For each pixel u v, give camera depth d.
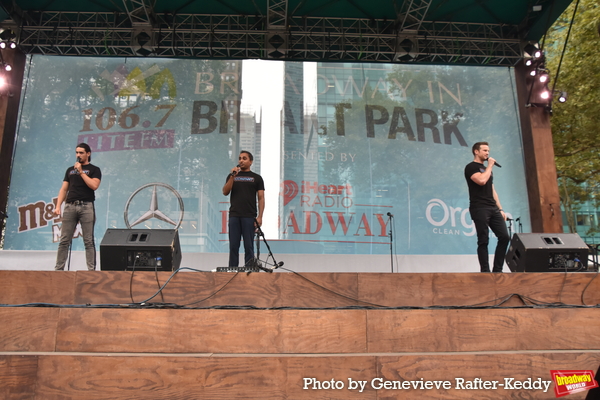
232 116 8.76
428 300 3.85
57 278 3.76
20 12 8.59
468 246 8.51
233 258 5.29
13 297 3.71
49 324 3.22
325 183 8.55
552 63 11.54
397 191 8.62
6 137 8.23
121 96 8.77
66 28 8.59
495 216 5.37
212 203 8.41
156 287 3.78
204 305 3.74
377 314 3.33
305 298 3.78
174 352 3.21
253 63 9.00
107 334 3.22
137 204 8.34
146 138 8.62
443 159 8.83
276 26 8.69
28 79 8.70
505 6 8.63
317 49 8.90
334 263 8.00
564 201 13.66
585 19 11.01
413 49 8.85
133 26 8.67
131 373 2.89
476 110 9.09
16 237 8.06
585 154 11.58
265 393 2.90
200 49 8.85
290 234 8.27
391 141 8.81
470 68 9.26
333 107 8.88
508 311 3.41
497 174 8.87
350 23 9.04
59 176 8.38
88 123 8.62
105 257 4.37
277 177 8.49
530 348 3.36
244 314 3.29
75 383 2.87
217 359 2.93
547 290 3.96
